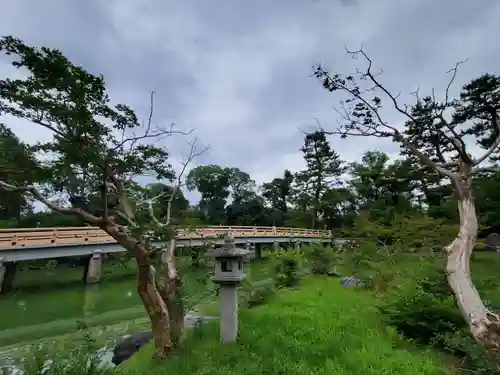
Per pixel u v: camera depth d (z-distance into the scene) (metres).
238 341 6.12
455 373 4.95
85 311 13.85
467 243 5.45
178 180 9.16
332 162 44.88
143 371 5.52
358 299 9.73
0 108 6.12
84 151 6.48
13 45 5.65
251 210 46.66
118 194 7.35
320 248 17.86
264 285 13.80
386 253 13.07
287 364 5.08
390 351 5.59
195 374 4.95
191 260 9.71
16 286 18.75
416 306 6.48
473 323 4.61
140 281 6.57
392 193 18.05
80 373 4.50
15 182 6.72
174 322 6.63
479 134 18.00
